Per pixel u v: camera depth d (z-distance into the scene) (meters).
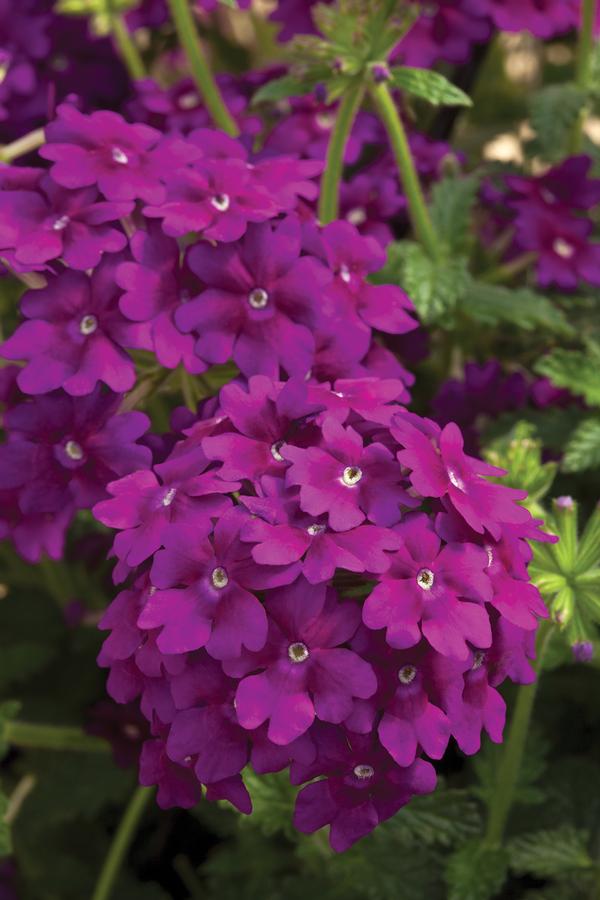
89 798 0.51
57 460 0.38
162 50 0.62
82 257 0.37
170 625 0.34
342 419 0.36
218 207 0.38
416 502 0.35
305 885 0.48
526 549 0.36
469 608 0.34
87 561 0.50
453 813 0.42
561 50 0.67
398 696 0.35
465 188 0.47
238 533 0.34
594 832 0.47
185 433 0.37
